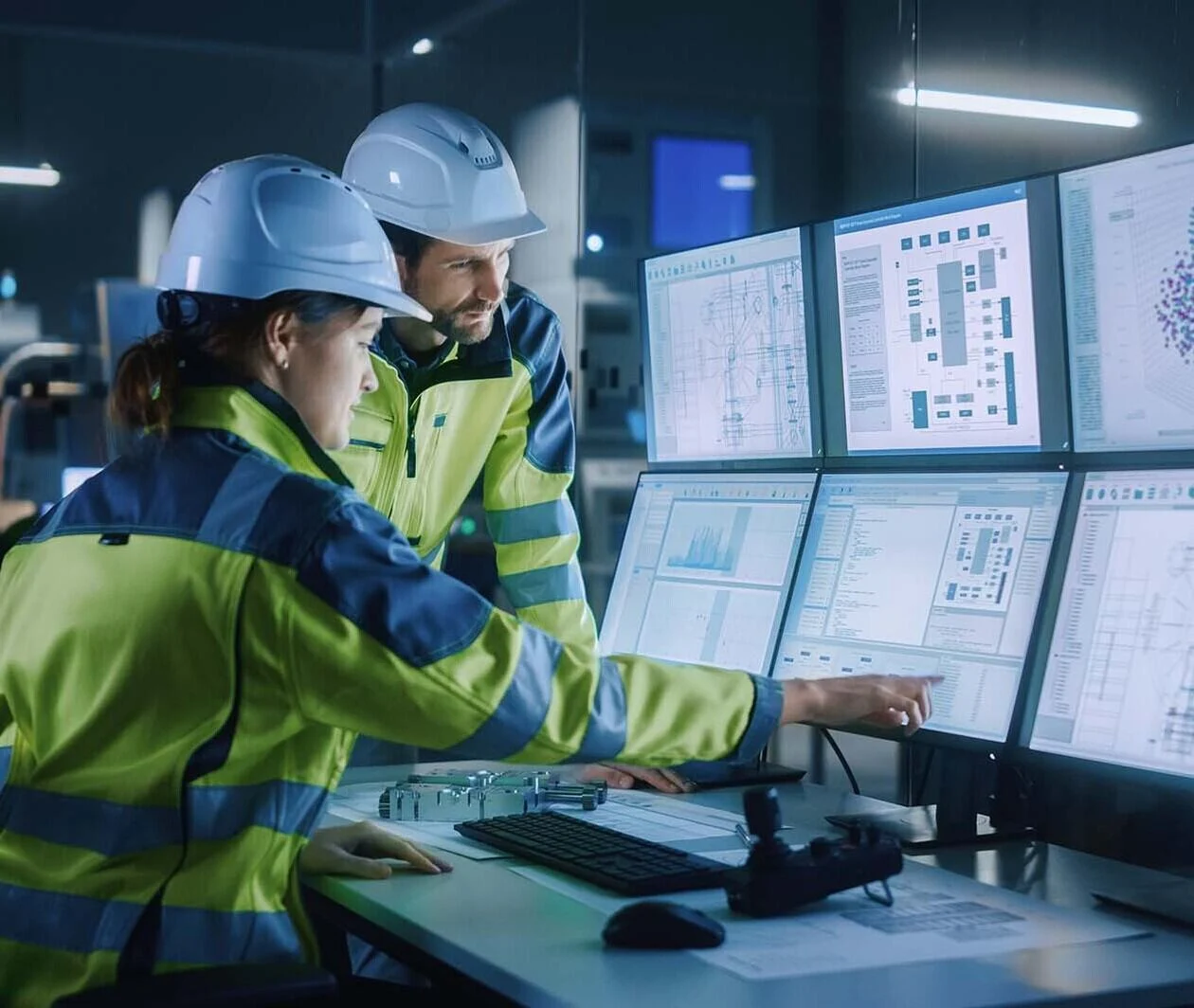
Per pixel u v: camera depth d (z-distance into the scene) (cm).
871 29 304
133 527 134
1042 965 116
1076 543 155
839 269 189
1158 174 150
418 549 217
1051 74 232
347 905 143
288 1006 116
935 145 255
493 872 150
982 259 170
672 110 434
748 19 385
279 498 130
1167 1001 112
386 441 199
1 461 420
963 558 168
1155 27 216
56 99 536
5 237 537
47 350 432
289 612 127
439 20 463
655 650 212
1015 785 173
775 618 192
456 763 219
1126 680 146
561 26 443
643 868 143
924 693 153
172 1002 108
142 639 130
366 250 145
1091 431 160
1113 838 172
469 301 198
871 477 184
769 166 387
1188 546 143
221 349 140
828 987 110
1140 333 153
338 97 511
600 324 425
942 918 130
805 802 188
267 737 133
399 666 127
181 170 549
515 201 199
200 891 131
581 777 202
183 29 527
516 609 225
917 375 180
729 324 208
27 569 141
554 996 108
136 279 554
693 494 213
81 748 133
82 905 131
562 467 225
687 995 108
